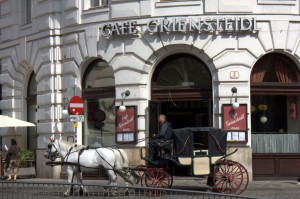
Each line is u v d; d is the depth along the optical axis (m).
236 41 23.14
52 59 26.20
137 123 23.59
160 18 23.39
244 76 23.06
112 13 24.11
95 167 18.89
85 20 24.92
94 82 25.42
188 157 18.20
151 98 24.02
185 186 20.56
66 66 25.80
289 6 23.42
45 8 26.44
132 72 23.75
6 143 29.55
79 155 19.00
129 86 23.80
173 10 23.31
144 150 23.47
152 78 24.08
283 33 23.34
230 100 22.98
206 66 23.72
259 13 23.23
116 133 23.88
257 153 23.61
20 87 29.45
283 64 23.84
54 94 26.16
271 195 18.73
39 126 26.89
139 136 23.55
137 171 20.42
